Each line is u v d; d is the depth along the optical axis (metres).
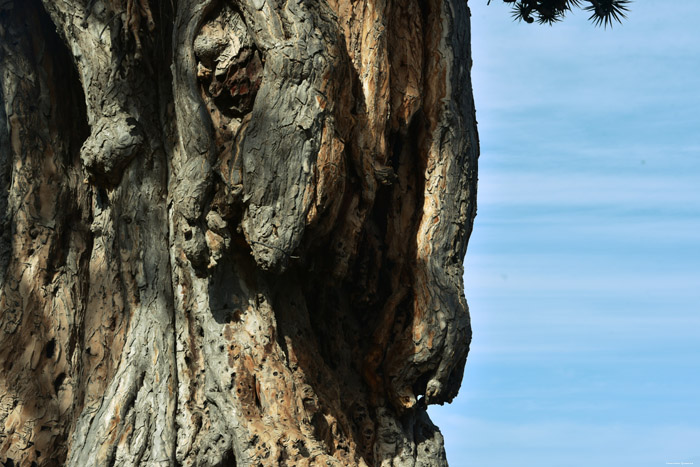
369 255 20.91
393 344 20.56
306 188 17.83
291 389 18.48
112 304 20.17
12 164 21.14
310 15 18.27
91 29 19.95
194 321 19.06
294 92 17.89
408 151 21.19
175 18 18.89
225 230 18.25
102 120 19.67
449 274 20.69
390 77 20.50
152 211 19.72
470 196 21.44
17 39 21.38
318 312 20.69
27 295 20.75
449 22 21.12
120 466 18.48
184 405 18.75
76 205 21.50
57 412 20.50
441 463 21.11
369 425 20.41
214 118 18.22
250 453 17.67
